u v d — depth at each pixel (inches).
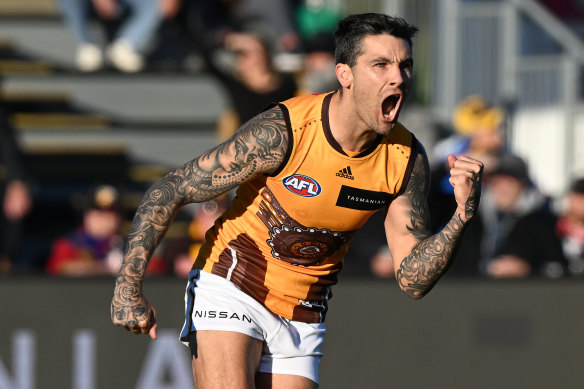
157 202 412.5
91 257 808.9
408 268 418.6
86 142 1059.9
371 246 808.3
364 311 674.8
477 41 1051.9
